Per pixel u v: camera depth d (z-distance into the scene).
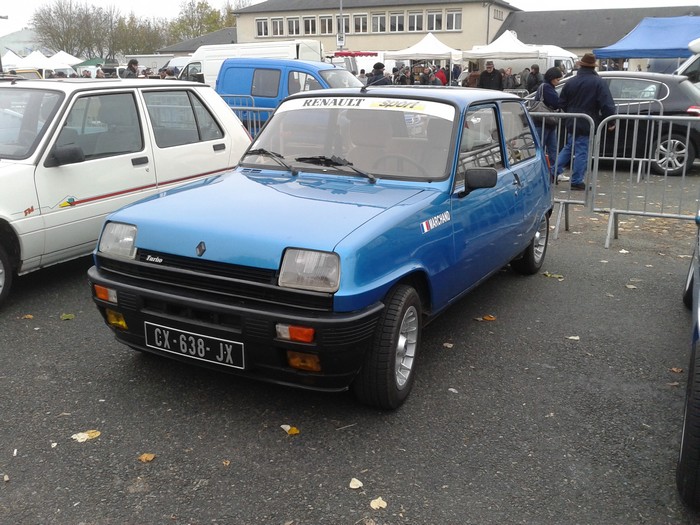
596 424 3.65
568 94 9.77
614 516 2.89
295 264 3.19
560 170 9.92
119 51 78.94
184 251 3.42
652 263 6.90
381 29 68.62
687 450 2.79
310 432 3.48
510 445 3.41
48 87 5.64
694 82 15.68
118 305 3.62
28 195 5.08
